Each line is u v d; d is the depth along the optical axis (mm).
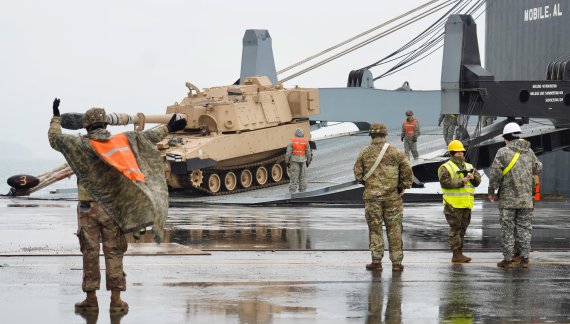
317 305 13281
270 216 30906
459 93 38594
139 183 12297
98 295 13844
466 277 16453
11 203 37219
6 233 22906
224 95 45844
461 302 13719
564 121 44562
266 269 17047
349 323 12023
